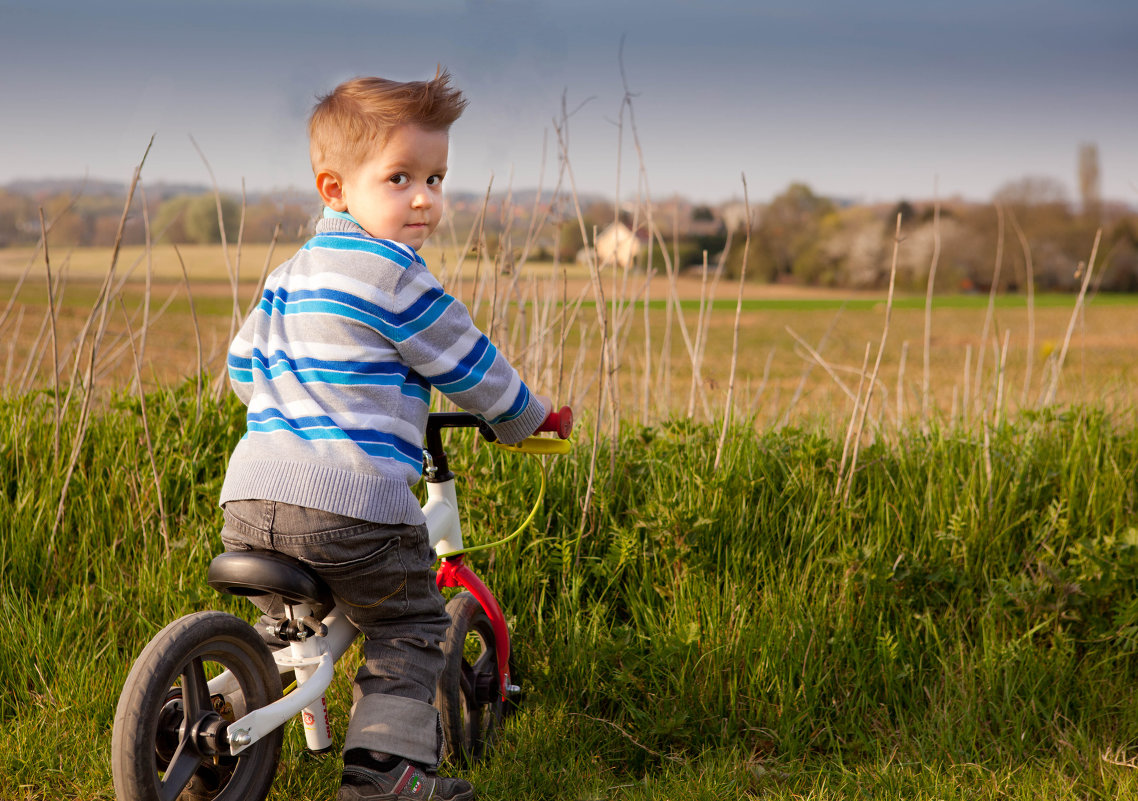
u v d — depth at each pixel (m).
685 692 2.44
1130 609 2.60
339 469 1.59
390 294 1.67
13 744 2.14
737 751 2.30
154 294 10.17
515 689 2.37
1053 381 3.88
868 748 2.34
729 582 2.74
